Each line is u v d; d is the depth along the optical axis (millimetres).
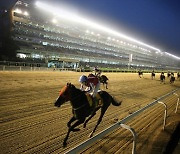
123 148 4844
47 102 8266
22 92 9492
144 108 4941
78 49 52250
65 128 5715
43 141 4730
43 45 40125
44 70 24047
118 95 12094
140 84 19828
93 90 5035
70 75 20531
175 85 23828
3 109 6570
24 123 5656
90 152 4461
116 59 68438
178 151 5082
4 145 4289
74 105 4516
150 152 4789
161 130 6484
